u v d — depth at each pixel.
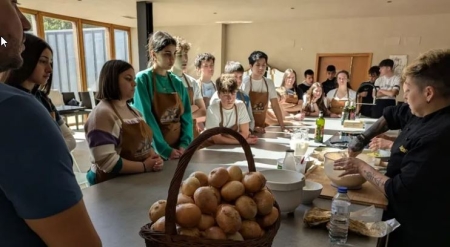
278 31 7.52
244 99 2.59
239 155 1.80
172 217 0.62
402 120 1.51
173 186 0.63
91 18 7.11
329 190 1.23
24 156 0.46
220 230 0.65
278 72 7.46
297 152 1.77
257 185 0.73
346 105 3.21
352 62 7.03
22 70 1.39
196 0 4.89
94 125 1.38
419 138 1.08
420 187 1.03
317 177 1.39
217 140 2.11
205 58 3.13
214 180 0.73
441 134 1.02
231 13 6.23
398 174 1.14
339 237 0.86
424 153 1.04
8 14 0.51
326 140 2.30
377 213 1.05
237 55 8.00
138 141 1.50
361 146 1.60
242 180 0.74
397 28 6.52
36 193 0.47
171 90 1.97
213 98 2.39
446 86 1.07
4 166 0.46
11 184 0.46
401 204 1.08
